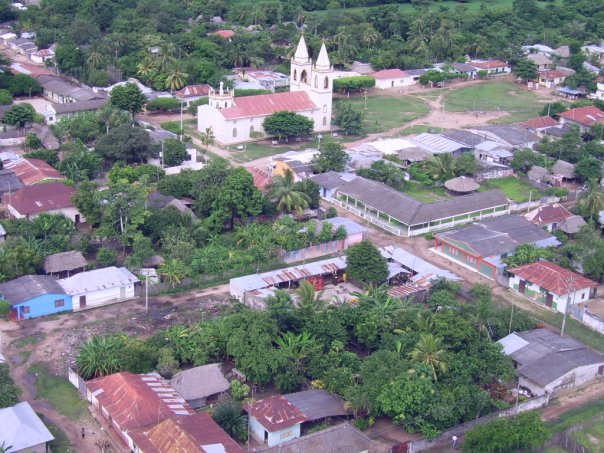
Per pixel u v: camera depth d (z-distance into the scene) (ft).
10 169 565.94
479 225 503.61
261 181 561.43
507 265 461.78
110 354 352.08
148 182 545.03
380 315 375.45
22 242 444.96
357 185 558.15
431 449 317.83
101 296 422.41
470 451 310.04
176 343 364.58
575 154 645.10
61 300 412.16
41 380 353.51
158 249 482.28
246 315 368.68
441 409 320.50
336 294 439.63
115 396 323.57
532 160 630.33
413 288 426.92
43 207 500.74
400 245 506.07
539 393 356.38
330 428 310.04
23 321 402.52
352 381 339.16
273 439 314.55
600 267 456.04
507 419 323.78
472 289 428.15
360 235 504.43
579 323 422.82
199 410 332.80
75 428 321.32
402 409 321.11
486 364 355.97
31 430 303.27
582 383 369.09
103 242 476.13
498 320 394.11
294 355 351.87
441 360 341.41
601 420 341.00
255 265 463.01
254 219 517.55
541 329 398.62
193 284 445.37
